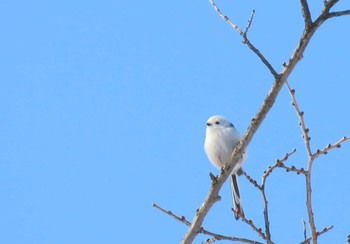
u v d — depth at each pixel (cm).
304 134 848
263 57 830
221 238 937
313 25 808
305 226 920
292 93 849
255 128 878
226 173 909
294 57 823
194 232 941
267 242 913
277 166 923
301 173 866
